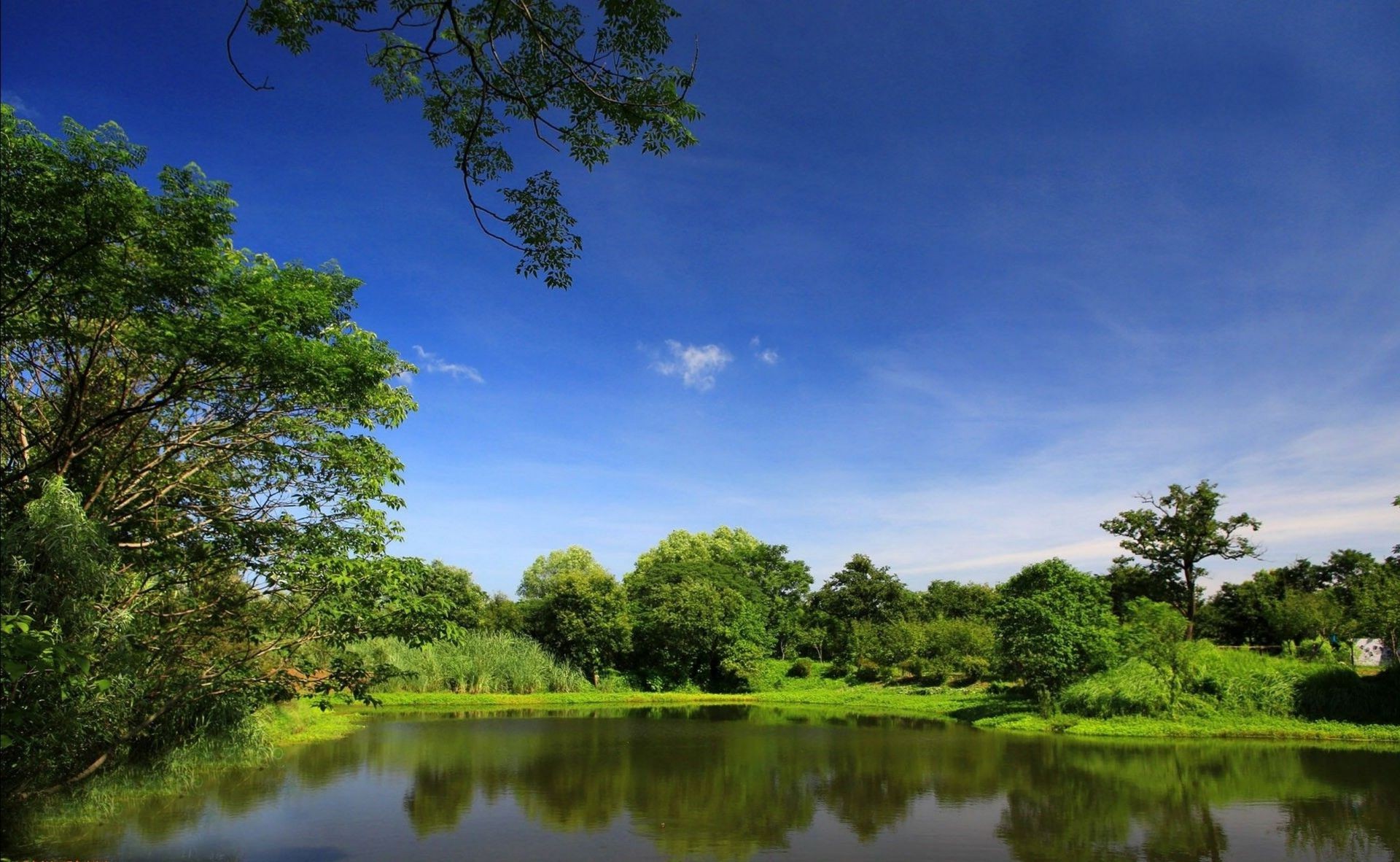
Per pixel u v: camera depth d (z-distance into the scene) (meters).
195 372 10.84
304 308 10.47
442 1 7.22
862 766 19.42
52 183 8.88
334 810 14.20
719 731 27.41
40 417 12.19
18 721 8.74
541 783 17.14
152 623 12.42
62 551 9.55
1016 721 28.47
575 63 7.59
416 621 13.85
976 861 11.12
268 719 23.67
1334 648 35.47
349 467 14.27
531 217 8.66
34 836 11.80
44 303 9.98
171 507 13.06
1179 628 27.39
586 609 49.34
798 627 60.41
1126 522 46.94
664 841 12.19
